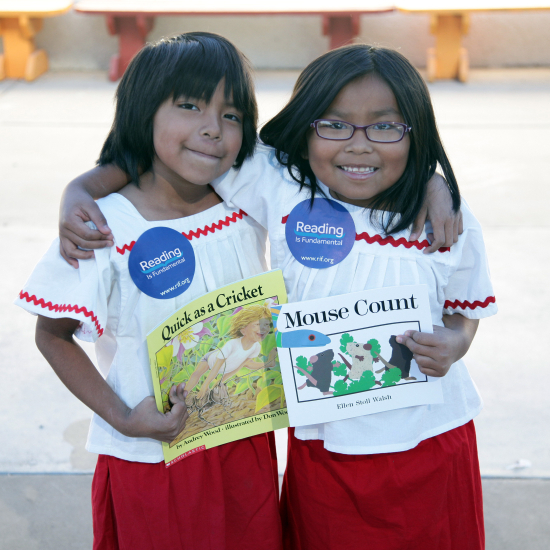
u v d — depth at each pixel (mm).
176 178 1296
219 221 1359
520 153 4723
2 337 2822
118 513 1379
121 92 1262
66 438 2283
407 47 6676
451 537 1471
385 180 1238
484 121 5328
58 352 1278
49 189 4180
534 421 2365
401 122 1208
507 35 6707
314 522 1455
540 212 3918
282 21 6668
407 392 1321
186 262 1309
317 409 1310
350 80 1175
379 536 1425
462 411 1419
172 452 1323
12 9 6168
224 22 6711
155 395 1265
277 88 6129
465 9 6000
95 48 6750
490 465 2164
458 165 4539
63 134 5055
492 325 2924
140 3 6398
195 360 1300
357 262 1312
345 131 1201
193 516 1385
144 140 1252
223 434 1364
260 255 1458
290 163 1327
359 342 1292
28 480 2100
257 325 1320
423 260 1301
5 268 3320
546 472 2131
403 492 1381
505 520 1954
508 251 3508
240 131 1265
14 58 6422
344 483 1382
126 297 1267
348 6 6215
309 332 1278
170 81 1186
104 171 1311
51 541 1883
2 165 4512
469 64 6828
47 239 3594
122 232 1255
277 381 1367
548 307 3043
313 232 1324
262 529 1470
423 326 1298
